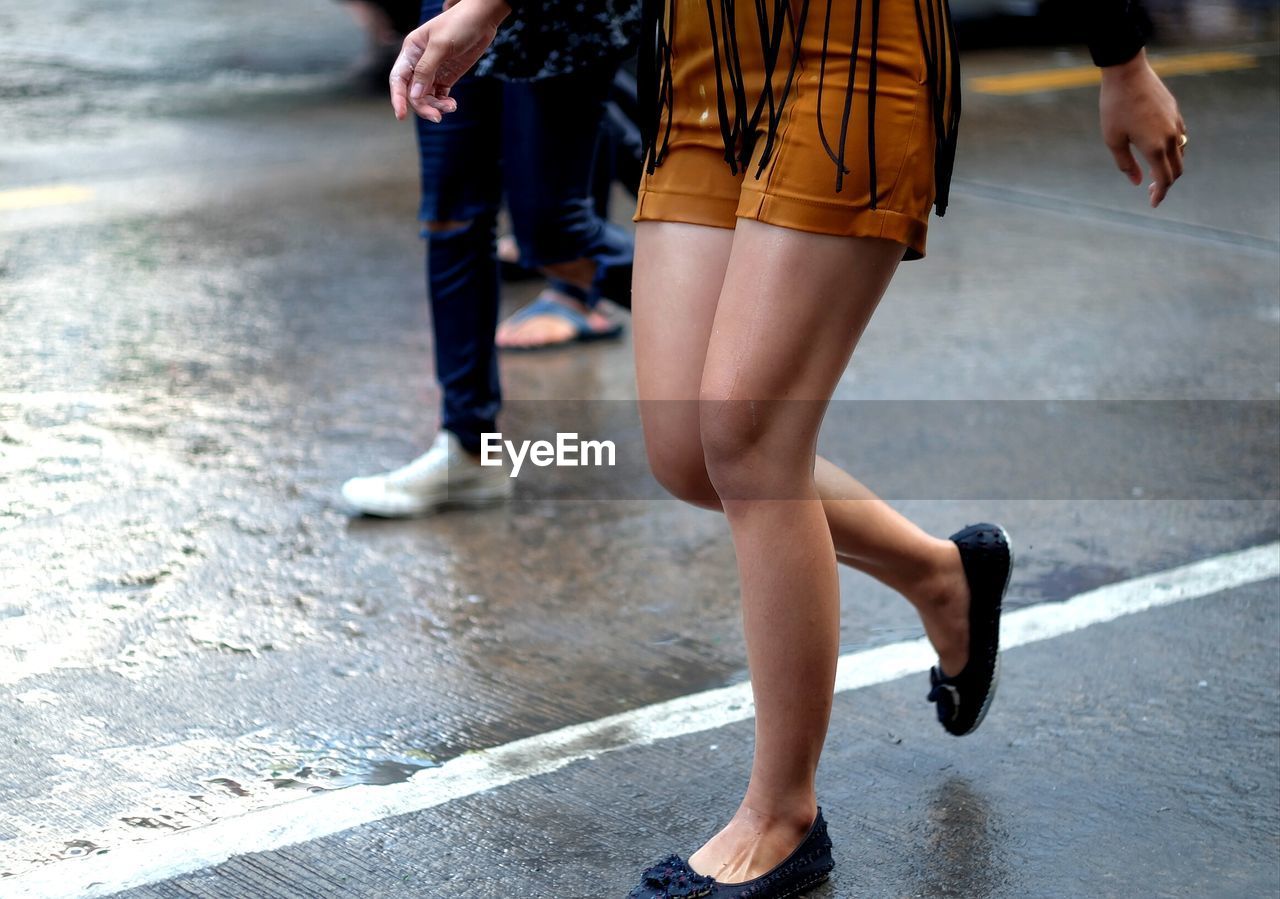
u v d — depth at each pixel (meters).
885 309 5.45
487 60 3.35
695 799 2.55
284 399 4.59
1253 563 3.45
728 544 3.67
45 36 11.05
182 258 6.08
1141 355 4.93
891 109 1.97
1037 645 3.08
